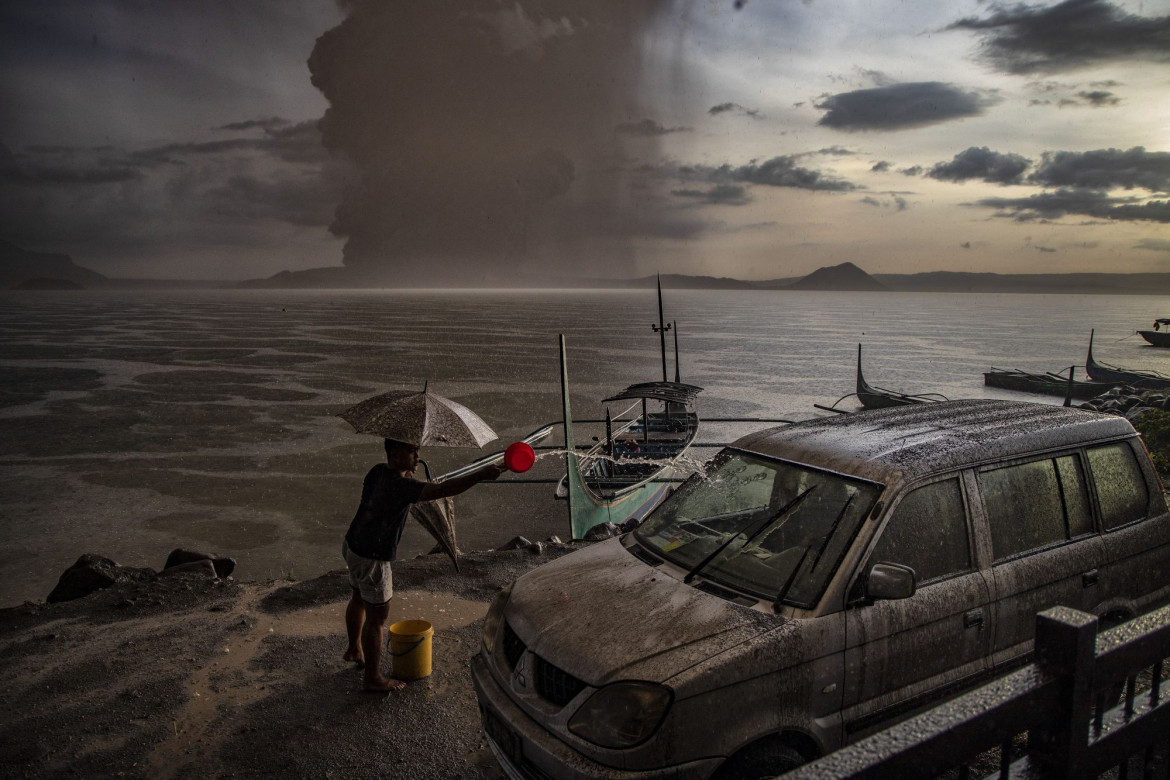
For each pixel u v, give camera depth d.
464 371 69.62
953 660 3.62
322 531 22.45
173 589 6.27
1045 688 1.62
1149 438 17.23
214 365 74.88
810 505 3.76
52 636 5.44
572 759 2.98
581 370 70.38
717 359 81.25
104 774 3.87
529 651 3.44
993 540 3.80
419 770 3.91
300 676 4.89
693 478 4.52
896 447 3.93
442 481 4.64
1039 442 4.14
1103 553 4.16
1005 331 142.62
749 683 3.05
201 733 4.23
